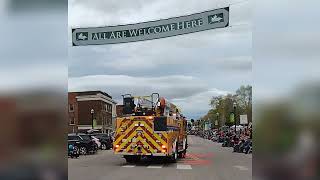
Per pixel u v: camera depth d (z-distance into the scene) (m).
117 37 15.12
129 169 18.50
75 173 16.39
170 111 22.78
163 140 20.06
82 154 31.45
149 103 21.02
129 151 20.33
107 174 16.22
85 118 87.75
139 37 15.11
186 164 21.67
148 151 20.17
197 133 148.88
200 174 16.70
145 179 14.69
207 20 14.09
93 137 39.12
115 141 20.53
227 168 19.55
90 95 87.94
